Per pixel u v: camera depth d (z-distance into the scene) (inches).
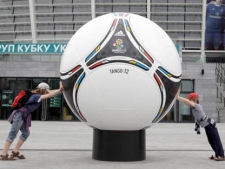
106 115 261.6
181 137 546.0
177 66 276.4
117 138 280.2
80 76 262.7
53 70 1053.8
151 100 260.5
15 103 299.1
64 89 282.8
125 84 253.6
